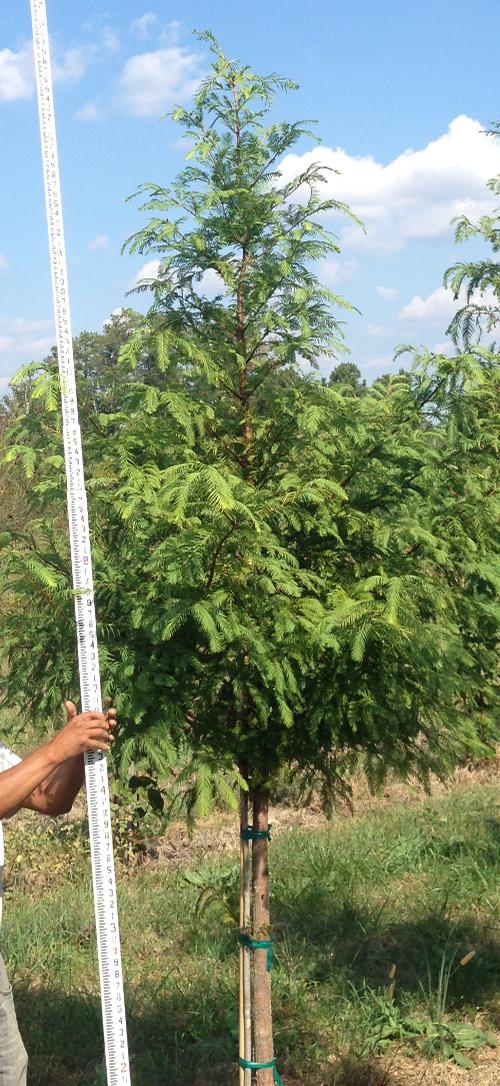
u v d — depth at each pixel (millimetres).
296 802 4570
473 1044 5250
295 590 3549
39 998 5715
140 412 4039
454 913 6980
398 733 3957
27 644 3842
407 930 6590
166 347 3820
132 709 3537
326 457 4086
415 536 3582
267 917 4191
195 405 3971
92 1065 5133
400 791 10234
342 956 6309
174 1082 4934
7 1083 3012
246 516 3395
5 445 3934
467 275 4820
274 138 4141
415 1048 5262
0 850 3117
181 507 3365
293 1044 5234
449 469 3992
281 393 4047
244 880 4180
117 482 3869
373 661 3758
